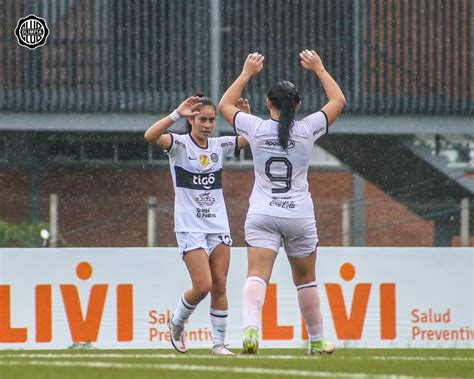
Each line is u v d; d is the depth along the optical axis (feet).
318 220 151.43
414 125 173.68
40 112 166.30
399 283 118.52
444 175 172.04
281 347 115.24
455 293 119.44
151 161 162.91
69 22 168.35
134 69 168.86
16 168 162.50
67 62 167.84
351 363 80.69
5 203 149.48
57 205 147.13
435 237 149.59
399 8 173.27
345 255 117.70
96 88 167.84
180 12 169.17
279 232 86.33
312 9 171.83
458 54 173.88
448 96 173.68
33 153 163.43
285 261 115.96
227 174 167.84
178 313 95.30
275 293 115.55
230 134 165.58
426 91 173.58
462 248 119.75
